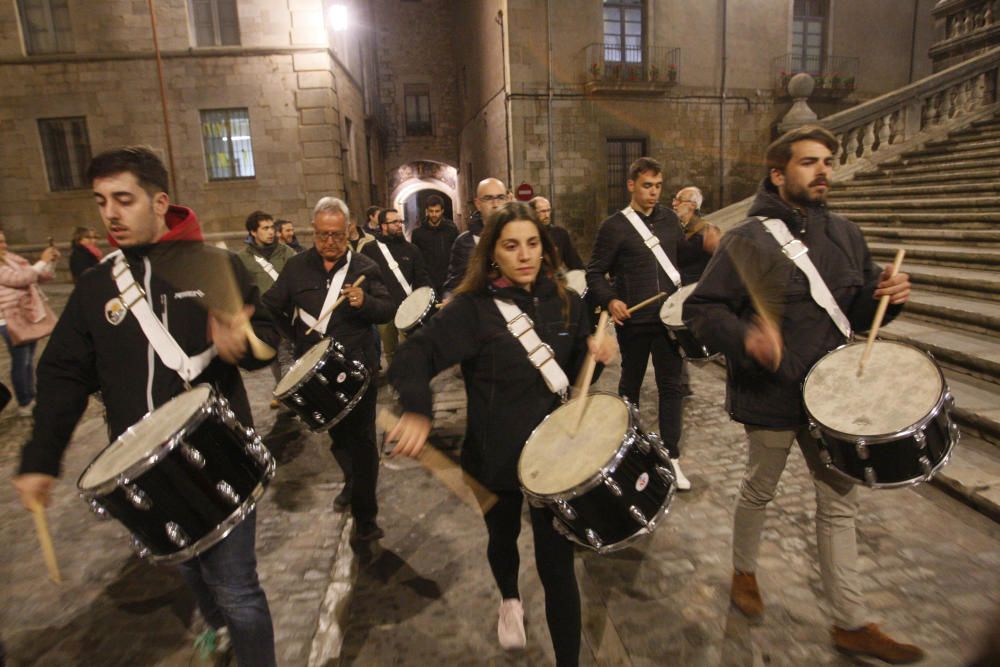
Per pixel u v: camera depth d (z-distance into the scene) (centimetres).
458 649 244
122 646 255
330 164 1584
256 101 1546
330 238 338
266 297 353
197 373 196
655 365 364
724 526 324
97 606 285
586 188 1623
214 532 173
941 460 193
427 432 189
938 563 279
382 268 615
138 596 292
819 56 1791
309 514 365
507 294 210
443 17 2681
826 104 1777
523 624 244
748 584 251
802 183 217
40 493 179
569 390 218
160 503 164
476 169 2194
